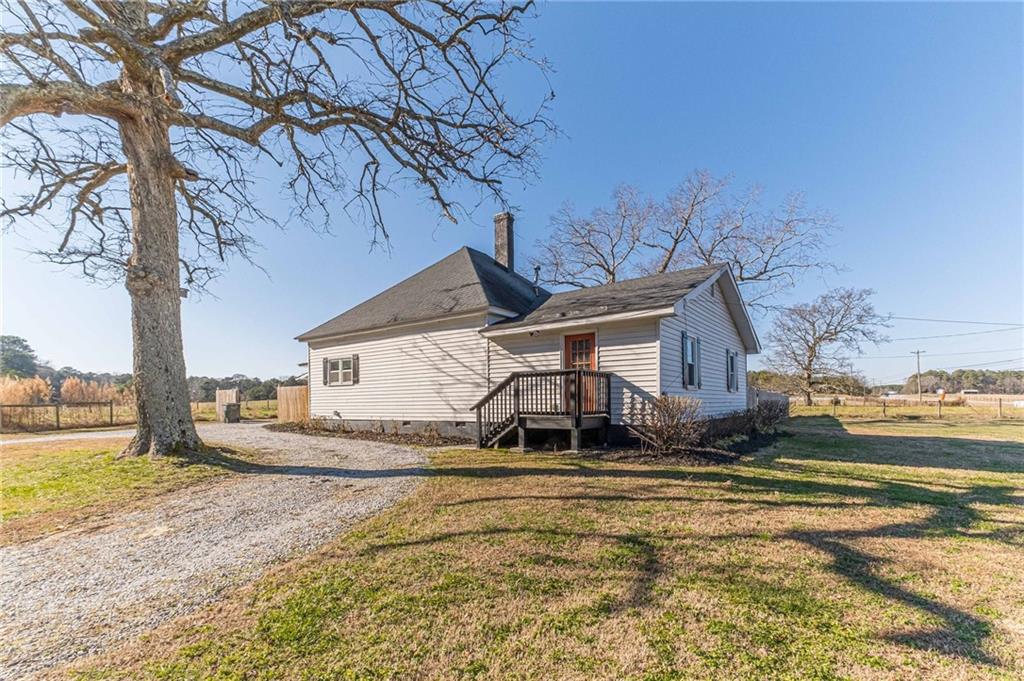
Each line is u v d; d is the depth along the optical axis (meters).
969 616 2.71
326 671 2.21
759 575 3.28
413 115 8.56
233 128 8.24
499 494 5.64
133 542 4.16
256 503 5.44
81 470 6.89
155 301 7.77
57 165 8.73
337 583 3.20
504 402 11.17
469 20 8.13
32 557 3.82
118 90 7.70
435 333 12.96
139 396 7.72
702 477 6.65
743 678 2.13
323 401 15.73
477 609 2.80
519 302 13.52
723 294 13.77
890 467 7.75
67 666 2.30
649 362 9.66
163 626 2.68
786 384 31.72
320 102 8.37
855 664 2.24
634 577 3.25
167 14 7.52
